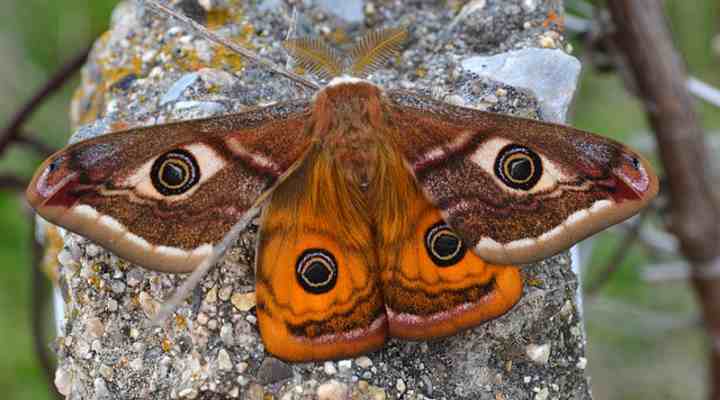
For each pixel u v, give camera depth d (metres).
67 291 0.24
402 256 0.23
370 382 0.23
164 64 0.25
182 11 0.26
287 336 0.23
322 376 0.23
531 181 0.23
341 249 0.23
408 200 0.23
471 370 0.24
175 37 0.26
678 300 0.33
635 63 0.28
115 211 0.22
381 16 0.26
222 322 0.24
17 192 0.29
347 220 0.23
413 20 0.26
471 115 0.23
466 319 0.23
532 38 0.25
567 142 0.23
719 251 0.28
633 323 0.33
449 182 0.23
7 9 0.33
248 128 0.23
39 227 0.29
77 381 0.24
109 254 0.24
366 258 0.23
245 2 0.26
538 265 0.24
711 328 0.29
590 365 0.33
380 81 0.25
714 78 0.33
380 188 0.23
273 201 0.23
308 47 0.24
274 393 0.23
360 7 0.26
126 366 0.24
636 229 0.29
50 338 0.32
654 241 0.30
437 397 0.24
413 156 0.23
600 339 0.33
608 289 0.33
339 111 0.23
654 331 0.33
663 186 0.29
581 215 0.23
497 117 0.23
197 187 0.23
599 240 0.33
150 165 0.23
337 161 0.23
